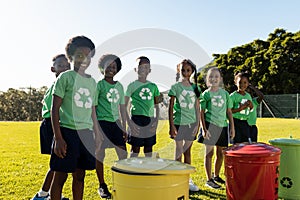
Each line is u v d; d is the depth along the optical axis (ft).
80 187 8.86
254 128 14.75
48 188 10.05
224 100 12.67
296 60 79.82
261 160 9.34
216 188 12.38
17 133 34.91
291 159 11.28
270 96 76.95
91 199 10.84
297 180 11.28
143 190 7.20
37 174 14.42
